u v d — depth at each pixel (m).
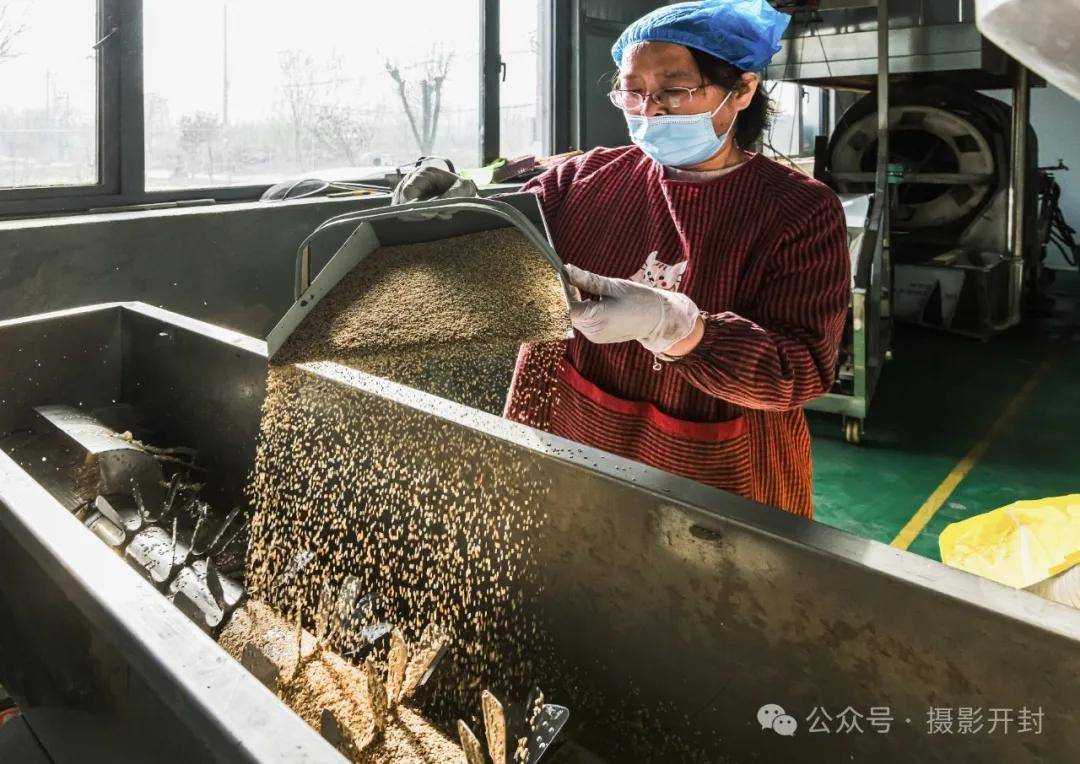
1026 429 3.51
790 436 1.29
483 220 1.26
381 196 3.13
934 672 0.74
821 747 0.85
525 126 4.68
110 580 0.73
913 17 3.86
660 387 1.24
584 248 1.27
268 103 3.45
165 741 0.66
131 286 2.42
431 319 1.10
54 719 0.92
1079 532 1.26
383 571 1.34
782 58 4.20
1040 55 0.46
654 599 0.97
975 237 4.76
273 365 1.19
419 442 1.22
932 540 2.58
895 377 4.23
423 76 4.09
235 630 1.23
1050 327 5.17
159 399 1.81
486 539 1.16
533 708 1.07
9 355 1.69
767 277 1.14
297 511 1.49
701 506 0.90
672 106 1.12
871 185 4.54
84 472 1.51
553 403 1.39
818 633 0.82
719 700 0.93
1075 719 0.67
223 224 2.63
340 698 1.09
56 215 2.75
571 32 4.76
